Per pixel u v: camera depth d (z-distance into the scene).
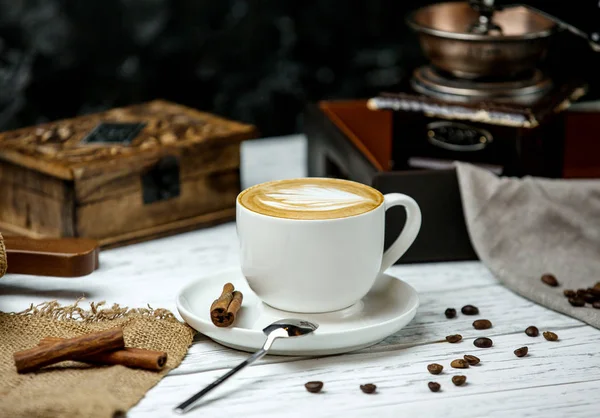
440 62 1.12
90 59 1.52
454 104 1.09
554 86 1.14
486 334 0.94
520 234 1.05
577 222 1.05
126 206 1.12
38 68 1.49
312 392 0.85
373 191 0.92
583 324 0.95
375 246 0.89
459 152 1.11
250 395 0.84
